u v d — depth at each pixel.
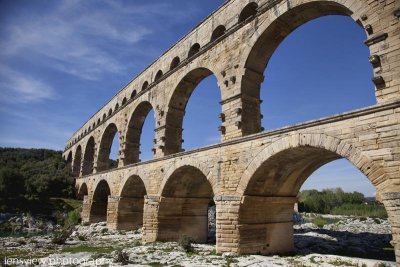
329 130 17.45
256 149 21.86
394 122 14.93
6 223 54.84
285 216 25.61
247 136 22.58
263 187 23.20
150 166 35.66
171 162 31.45
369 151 15.59
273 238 24.33
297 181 24.83
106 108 59.88
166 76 37.69
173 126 36.56
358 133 16.16
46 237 39.06
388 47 16.22
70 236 38.62
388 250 27.81
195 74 33.69
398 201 14.18
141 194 44.91
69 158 93.12
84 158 70.19
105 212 56.44
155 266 20.17
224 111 26.55
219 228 23.48
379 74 16.27
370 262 19.64
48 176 75.06
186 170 30.62
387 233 42.44
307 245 29.30
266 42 25.02
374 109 15.59
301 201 124.44
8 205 63.41
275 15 23.36
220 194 24.16
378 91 16.19
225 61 27.81
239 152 23.23
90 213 54.88
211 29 30.98
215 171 25.14
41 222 57.34
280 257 22.30
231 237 22.64
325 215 103.25
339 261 20.78
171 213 32.94
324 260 21.20
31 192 70.00
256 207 23.38
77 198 71.81
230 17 28.42
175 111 36.81
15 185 69.38
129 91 49.91
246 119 25.16
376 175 15.16
